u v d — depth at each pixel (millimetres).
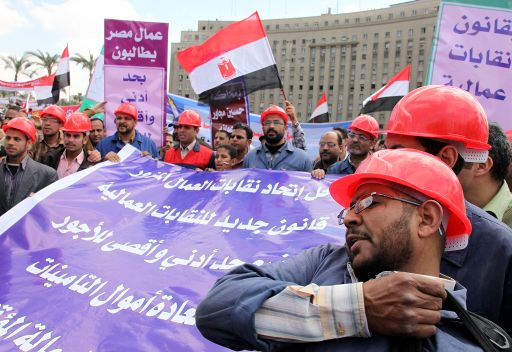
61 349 2084
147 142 5578
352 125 4785
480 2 3648
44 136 5637
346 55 82000
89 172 3441
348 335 1038
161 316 2150
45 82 12914
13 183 4227
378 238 1086
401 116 1688
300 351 1117
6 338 2201
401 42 77438
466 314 1074
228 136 5824
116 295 2334
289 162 4891
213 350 1935
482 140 1656
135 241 2770
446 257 1739
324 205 2729
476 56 3650
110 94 5871
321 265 1341
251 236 2613
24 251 2867
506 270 1669
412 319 983
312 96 84625
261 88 5719
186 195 3125
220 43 5859
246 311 1111
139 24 5832
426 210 1088
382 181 1115
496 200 2002
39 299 2420
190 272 2422
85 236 2914
